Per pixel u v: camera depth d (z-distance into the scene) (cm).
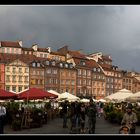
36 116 2358
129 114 1145
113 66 11569
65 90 9575
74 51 10462
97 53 11294
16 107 2506
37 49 9462
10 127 2206
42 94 2417
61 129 2181
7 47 8712
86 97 9481
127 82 11888
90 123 1816
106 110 3481
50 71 9219
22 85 8612
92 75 10475
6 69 8425
